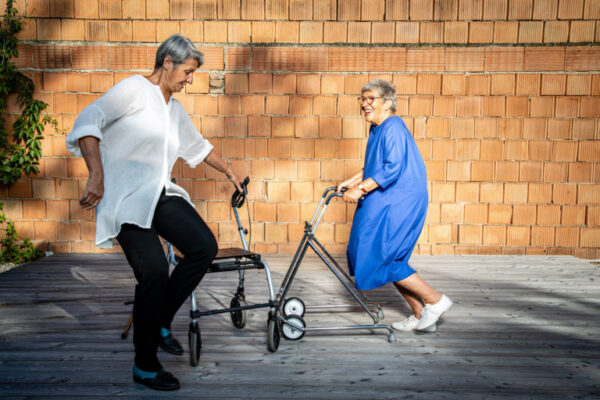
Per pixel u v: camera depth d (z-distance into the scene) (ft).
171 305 7.75
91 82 17.06
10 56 16.84
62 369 7.83
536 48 16.74
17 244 17.13
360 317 10.66
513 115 17.01
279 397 6.93
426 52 16.90
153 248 6.77
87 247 17.54
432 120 17.11
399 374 7.75
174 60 6.97
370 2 16.81
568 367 8.06
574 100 16.87
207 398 6.88
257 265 8.56
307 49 16.98
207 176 17.39
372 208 8.87
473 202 17.33
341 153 17.28
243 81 17.11
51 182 17.29
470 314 10.92
